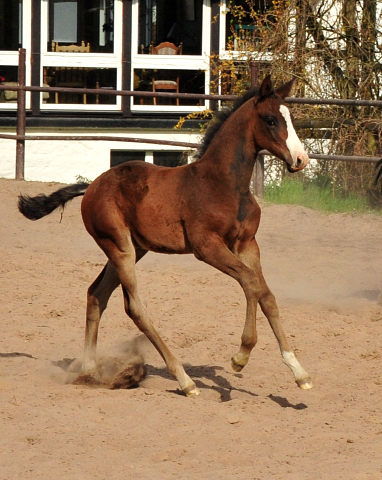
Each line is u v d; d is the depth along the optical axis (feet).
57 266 41.01
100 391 24.79
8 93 74.38
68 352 29.60
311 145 63.00
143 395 24.39
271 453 19.89
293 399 24.79
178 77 77.51
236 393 25.43
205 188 24.67
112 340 30.73
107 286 27.14
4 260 41.52
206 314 33.88
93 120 74.64
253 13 69.46
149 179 25.86
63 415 22.40
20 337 31.01
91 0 76.69
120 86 76.48
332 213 56.85
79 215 55.31
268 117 23.97
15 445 20.39
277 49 65.10
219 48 77.30
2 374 26.58
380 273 41.37
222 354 29.43
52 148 74.13
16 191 60.03
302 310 34.22
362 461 19.12
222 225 24.43
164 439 20.79
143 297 35.99
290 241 48.96
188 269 41.83
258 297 23.76
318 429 21.66
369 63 63.67
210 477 18.24
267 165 64.28
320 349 29.50
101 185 26.63
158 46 77.71
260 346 30.07
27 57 75.05
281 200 60.54
